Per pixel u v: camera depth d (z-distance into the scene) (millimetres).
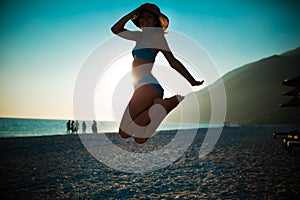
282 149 14625
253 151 13844
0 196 5938
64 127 81312
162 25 2936
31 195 6055
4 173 8500
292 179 7355
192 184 7008
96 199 5758
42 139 21531
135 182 7348
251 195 5855
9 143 17906
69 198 5824
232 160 10898
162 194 6117
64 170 9062
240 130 37406
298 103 23125
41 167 9578
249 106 160125
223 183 7023
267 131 34500
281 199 5551
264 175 7910
